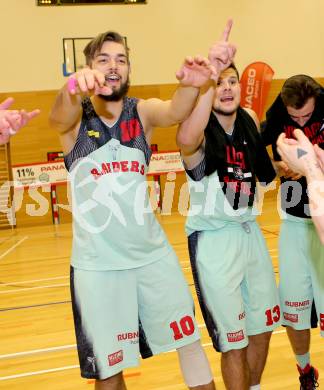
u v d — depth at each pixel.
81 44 11.12
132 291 2.31
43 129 11.15
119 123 2.26
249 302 2.63
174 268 2.38
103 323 2.25
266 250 2.72
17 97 10.98
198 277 2.60
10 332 4.34
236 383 2.50
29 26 10.91
